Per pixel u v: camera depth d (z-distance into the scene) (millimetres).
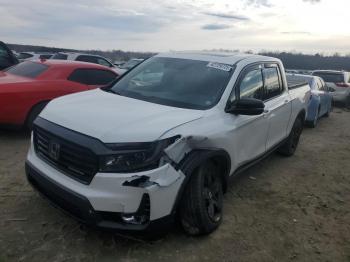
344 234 4285
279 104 5664
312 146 8438
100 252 3486
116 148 3180
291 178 6020
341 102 16250
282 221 4457
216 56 5035
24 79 7020
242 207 4719
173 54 5273
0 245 3459
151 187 3195
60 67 7441
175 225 3865
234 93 4422
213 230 3932
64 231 3762
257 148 5043
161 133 3332
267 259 3646
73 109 3781
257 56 5457
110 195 3162
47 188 3518
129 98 4316
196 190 3613
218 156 3939
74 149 3318
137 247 3600
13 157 5852
